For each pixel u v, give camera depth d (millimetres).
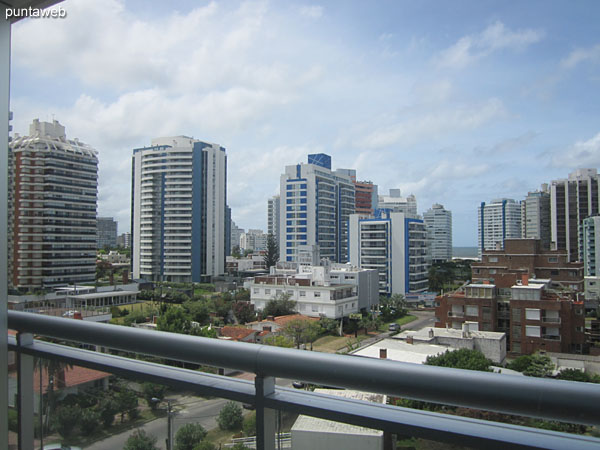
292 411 1153
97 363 1528
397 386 993
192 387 1316
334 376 1065
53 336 1590
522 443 916
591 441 911
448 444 990
